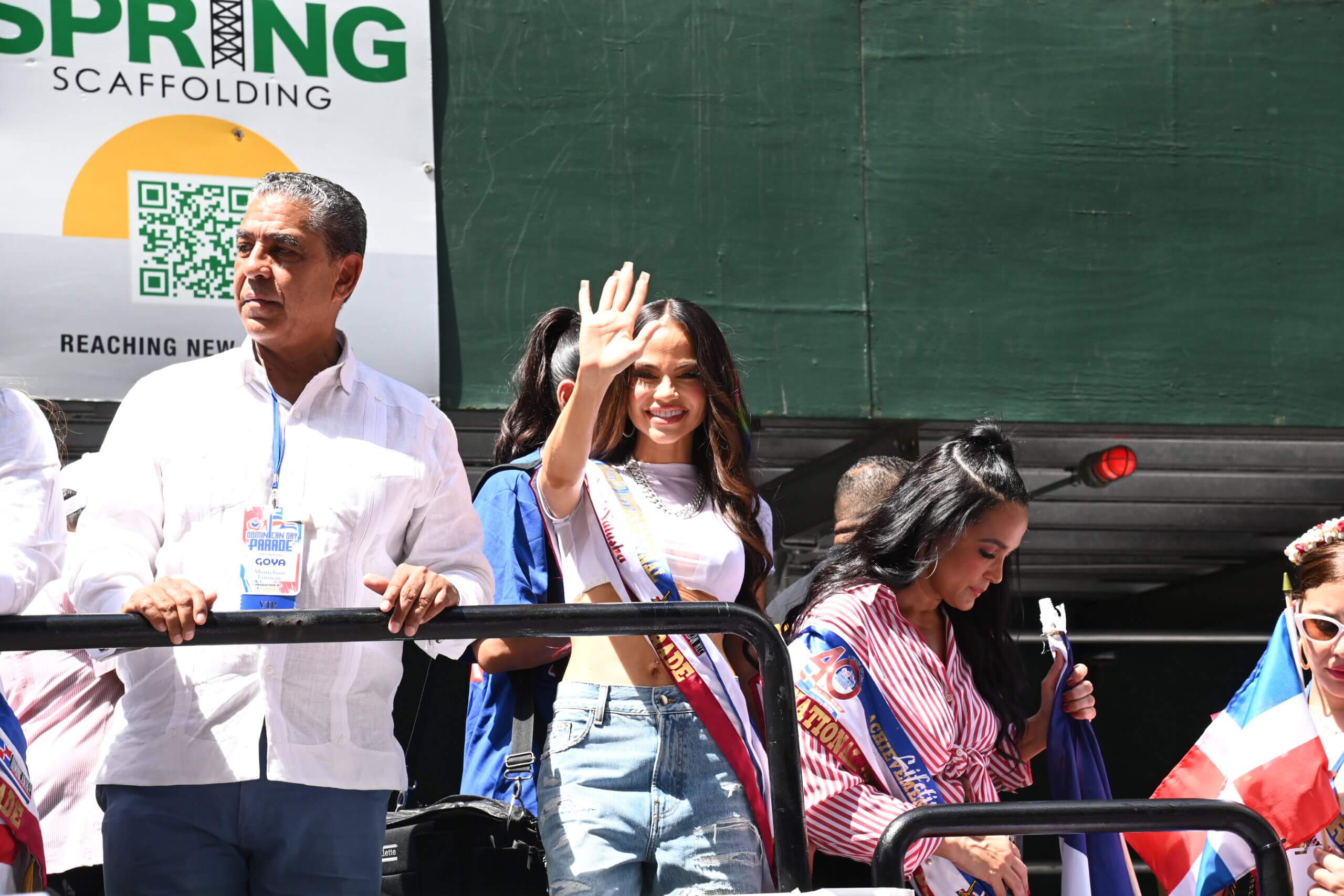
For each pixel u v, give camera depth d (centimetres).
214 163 595
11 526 298
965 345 669
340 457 339
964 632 408
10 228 571
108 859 317
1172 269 689
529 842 387
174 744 316
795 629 396
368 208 616
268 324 339
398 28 626
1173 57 703
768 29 672
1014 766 423
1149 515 987
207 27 599
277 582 321
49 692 412
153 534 328
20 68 578
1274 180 703
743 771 349
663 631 310
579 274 639
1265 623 1143
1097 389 676
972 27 689
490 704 407
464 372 624
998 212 680
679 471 386
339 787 324
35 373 568
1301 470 881
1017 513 389
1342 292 701
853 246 666
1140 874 659
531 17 650
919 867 374
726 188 658
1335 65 716
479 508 410
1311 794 395
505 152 639
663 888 343
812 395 653
